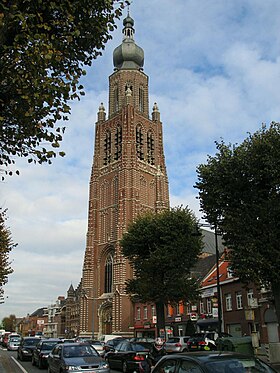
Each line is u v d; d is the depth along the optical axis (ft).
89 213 308.40
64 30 41.96
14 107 38.86
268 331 125.49
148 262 132.77
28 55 35.78
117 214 288.51
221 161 82.64
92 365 58.70
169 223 138.31
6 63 36.60
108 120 327.06
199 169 86.89
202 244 138.62
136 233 144.15
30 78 36.81
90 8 41.98
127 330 248.93
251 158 79.36
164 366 32.68
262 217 75.77
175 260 131.85
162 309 135.23
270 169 77.05
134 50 342.03
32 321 609.01
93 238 299.38
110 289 280.51
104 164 318.45
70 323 398.62
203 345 105.19
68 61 43.24
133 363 79.20
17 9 36.99
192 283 135.95
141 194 294.25
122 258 265.13
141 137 314.96
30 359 117.39
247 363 29.25
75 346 66.18
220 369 28.09
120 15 45.21
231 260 79.10
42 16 40.14
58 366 62.23
